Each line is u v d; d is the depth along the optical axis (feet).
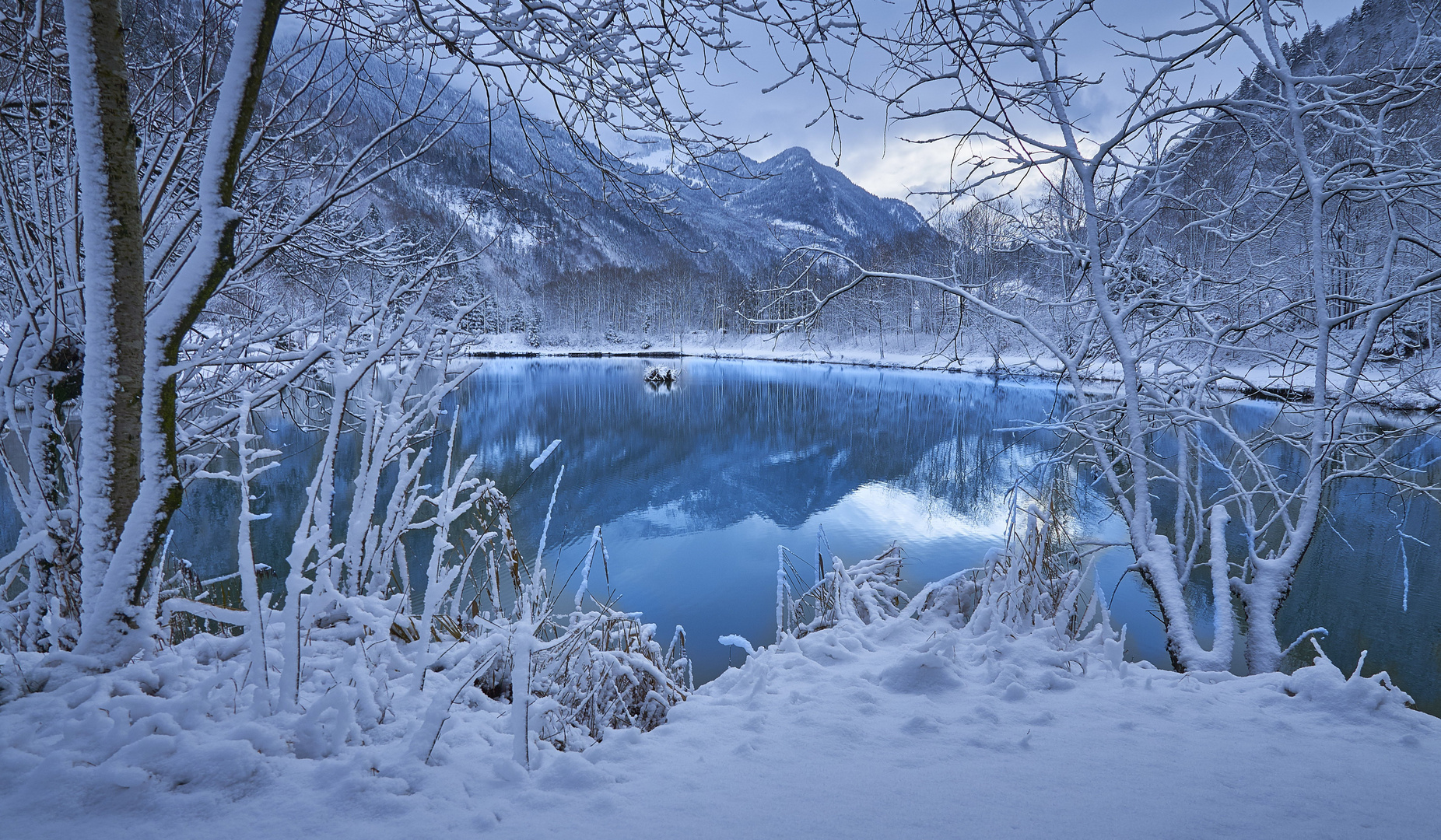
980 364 146.30
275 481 43.70
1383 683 9.13
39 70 11.36
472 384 144.46
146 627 8.30
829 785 6.74
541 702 7.40
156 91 13.42
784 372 177.78
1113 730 8.31
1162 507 39.34
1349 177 15.39
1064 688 9.91
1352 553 32.89
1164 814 6.30
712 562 38.91
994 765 7.26
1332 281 19.10
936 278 17.92
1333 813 6.36
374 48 11.94
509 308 265.34
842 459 70.38
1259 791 6.74
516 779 6.48
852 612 15.47
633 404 116.57
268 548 33.14
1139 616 28.19
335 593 8.92
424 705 8.00
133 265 8.38
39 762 5.99
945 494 54.65
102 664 7.73
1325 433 16.10
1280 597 14.42
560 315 306.14
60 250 11.19
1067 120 16.22
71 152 10.48
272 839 5.32
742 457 72.08
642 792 6.49
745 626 30.60
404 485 11.25
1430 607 27.35
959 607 16.19
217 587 22.29
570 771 6.59
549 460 67.82
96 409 8.27
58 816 5.39
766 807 6.25
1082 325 19.63
